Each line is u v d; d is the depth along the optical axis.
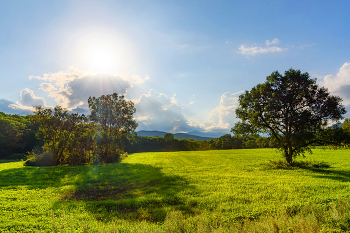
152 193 12.94
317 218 7.45
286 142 24.58
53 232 6.43
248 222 7.12
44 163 35.59
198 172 23.20
